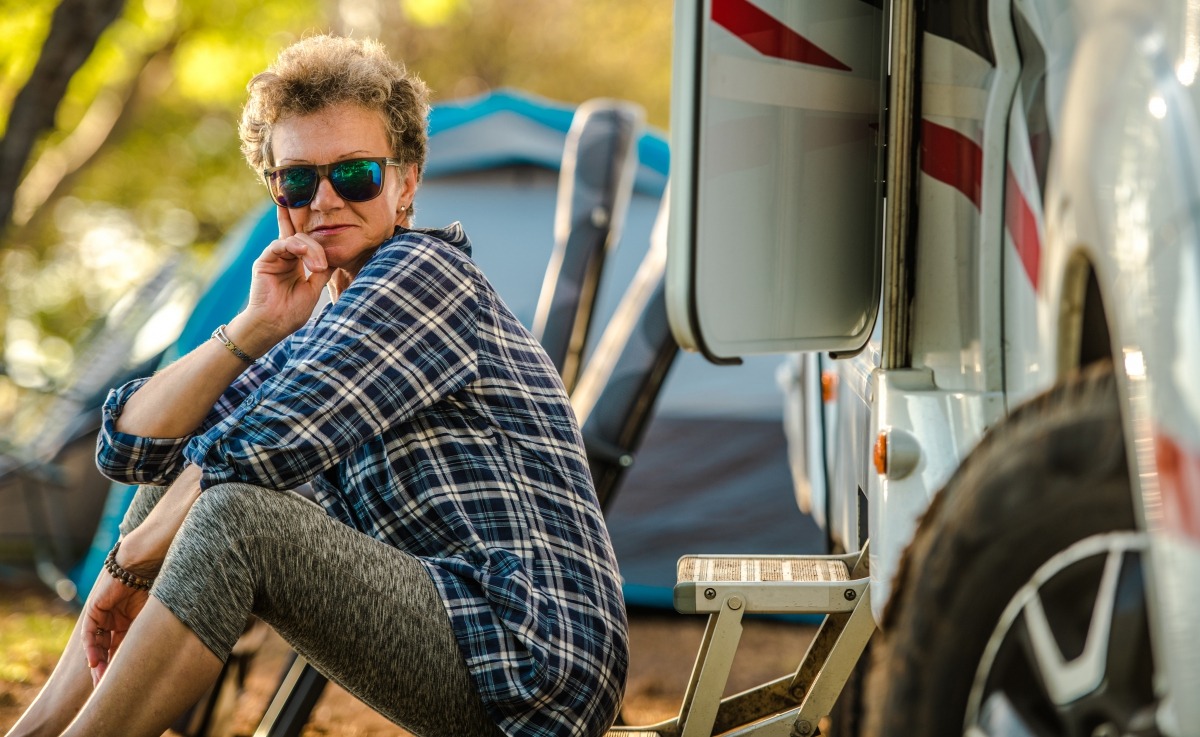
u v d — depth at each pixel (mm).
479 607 3436
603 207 7574
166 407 3738
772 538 9438
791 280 3525
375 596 3342
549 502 3621
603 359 6938
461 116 11258
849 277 3686
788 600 3832
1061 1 3004
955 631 2475
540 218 10852
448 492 3514
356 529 3633
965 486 2566
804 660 4219
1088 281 2920
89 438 10516
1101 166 2482
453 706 3426
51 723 3863
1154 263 2260
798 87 3510
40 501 10406
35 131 11031
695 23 3244
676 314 3262
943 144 3420
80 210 25828
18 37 16719
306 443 3334
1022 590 2430
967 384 3387
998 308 3314
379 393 3430
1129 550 2314
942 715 2465
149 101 23188
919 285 3475
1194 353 2131
